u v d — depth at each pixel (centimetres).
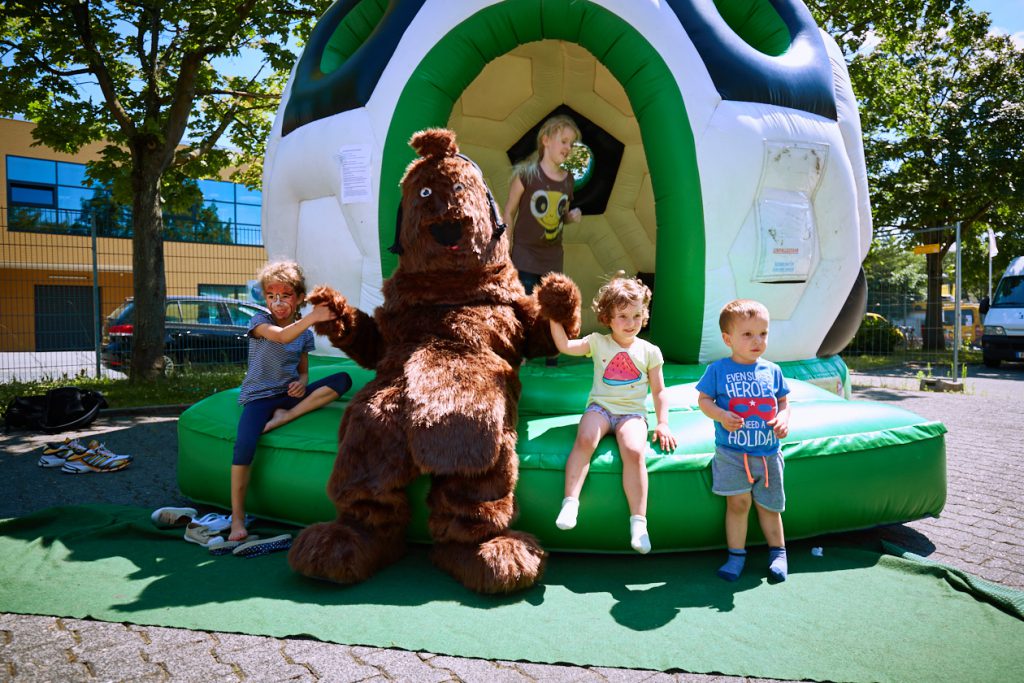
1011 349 1420
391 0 455
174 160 1059
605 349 317
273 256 510
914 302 1462
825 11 1270
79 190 2031
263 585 283
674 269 422
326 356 509
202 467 380
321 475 332
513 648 232
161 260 986
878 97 1473
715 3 499
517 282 349
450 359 305
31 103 980
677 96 413
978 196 1831
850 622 254
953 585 289
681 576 297
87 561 311
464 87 440
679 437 320
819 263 463
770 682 214
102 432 657
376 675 216
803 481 319
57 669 219
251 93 1015
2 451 568
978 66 1914
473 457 282
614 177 664
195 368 1073
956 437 641
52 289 1099
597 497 302
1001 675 218
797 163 427
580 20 427
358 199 429
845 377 503
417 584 284
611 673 219
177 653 229
